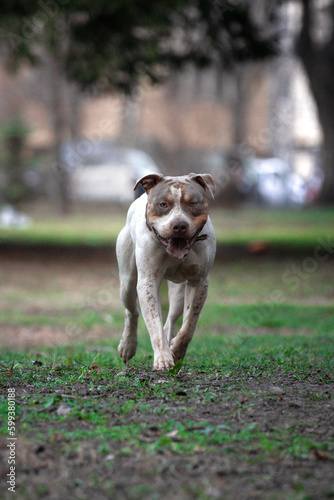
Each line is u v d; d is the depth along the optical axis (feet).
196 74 144.05
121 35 61.52
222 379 20.89
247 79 133.69
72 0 56.34
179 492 13.39
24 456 14.87
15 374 21.66
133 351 24.73
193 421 16.89
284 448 15.28
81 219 109.70
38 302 52.65
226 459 14.60
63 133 135.33
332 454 14.96
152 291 21.07
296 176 125.29
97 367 23.17
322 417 17.38
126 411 17.57
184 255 19.71
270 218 102.68
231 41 67.62
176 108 142.41
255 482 13.75
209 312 46.98
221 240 80.28
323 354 27.32
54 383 20.31
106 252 75.25
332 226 91.35
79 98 135.23
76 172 121.70
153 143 139.74
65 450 15.15
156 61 63.10
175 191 19.84
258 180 119.96
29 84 142.82
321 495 13.20
